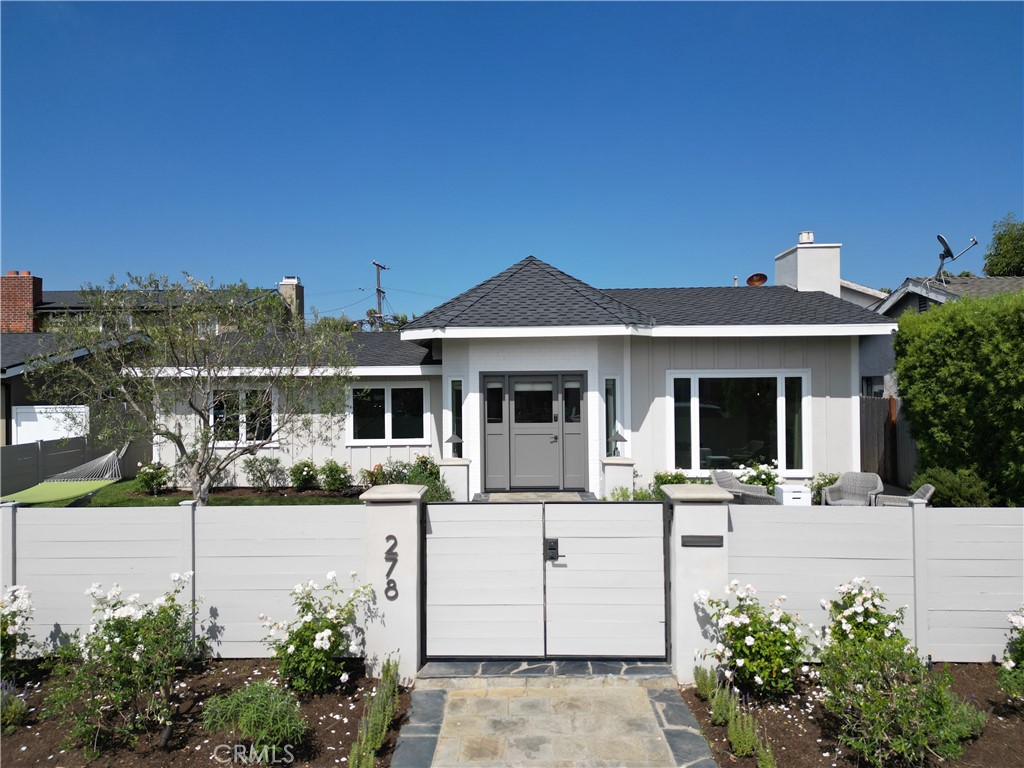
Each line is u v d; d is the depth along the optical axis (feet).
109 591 17.08
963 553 17.35
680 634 16.92
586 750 13.74
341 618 16.44
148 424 33.86
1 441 47.50
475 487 35.06
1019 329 24.58
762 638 15.51
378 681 16.93
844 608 16.57
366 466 44.83
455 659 17.93
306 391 37.22
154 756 13.52
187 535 18.01
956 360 26.86
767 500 29.04
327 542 18.04
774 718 14.94
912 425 30.32
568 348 35.29
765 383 37.37
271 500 40.11
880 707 12.59
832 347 37.09
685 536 16.98
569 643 17.93
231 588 18.07
